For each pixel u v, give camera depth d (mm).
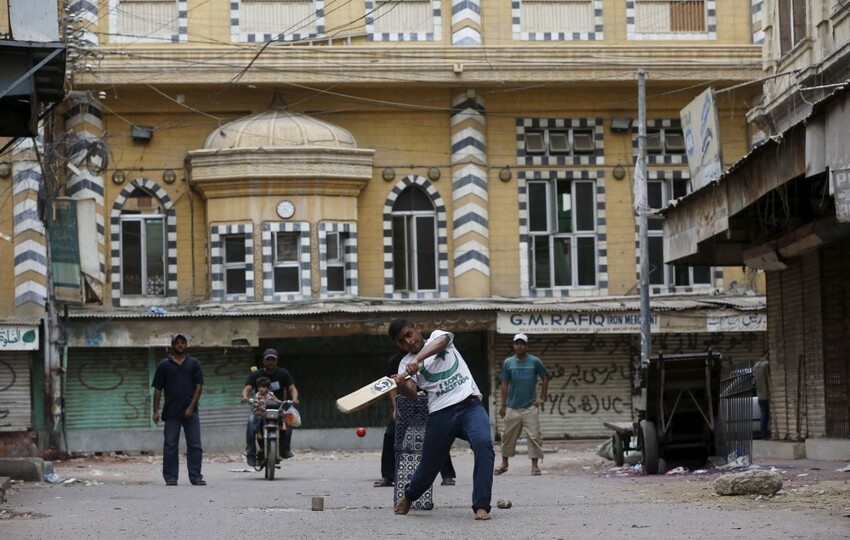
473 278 41812
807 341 28234
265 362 25875
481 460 14812
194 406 23688
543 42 42344
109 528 14648
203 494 20562
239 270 40969
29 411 38156
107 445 39188
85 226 37969
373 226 41938
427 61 40812
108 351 39406
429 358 14969
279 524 14703
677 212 28406
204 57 40281
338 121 42000
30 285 39688
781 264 28406
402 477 15938
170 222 41500
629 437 26438
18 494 20562
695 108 29812
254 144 40344
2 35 20203
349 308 39781
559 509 16125
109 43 41031
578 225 42688
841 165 18234
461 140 41938
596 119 42719
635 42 42531
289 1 41906
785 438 29688
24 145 39688
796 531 12961
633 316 40250
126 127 41438
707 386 23234
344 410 14094
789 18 29812
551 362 41500
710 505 16141
